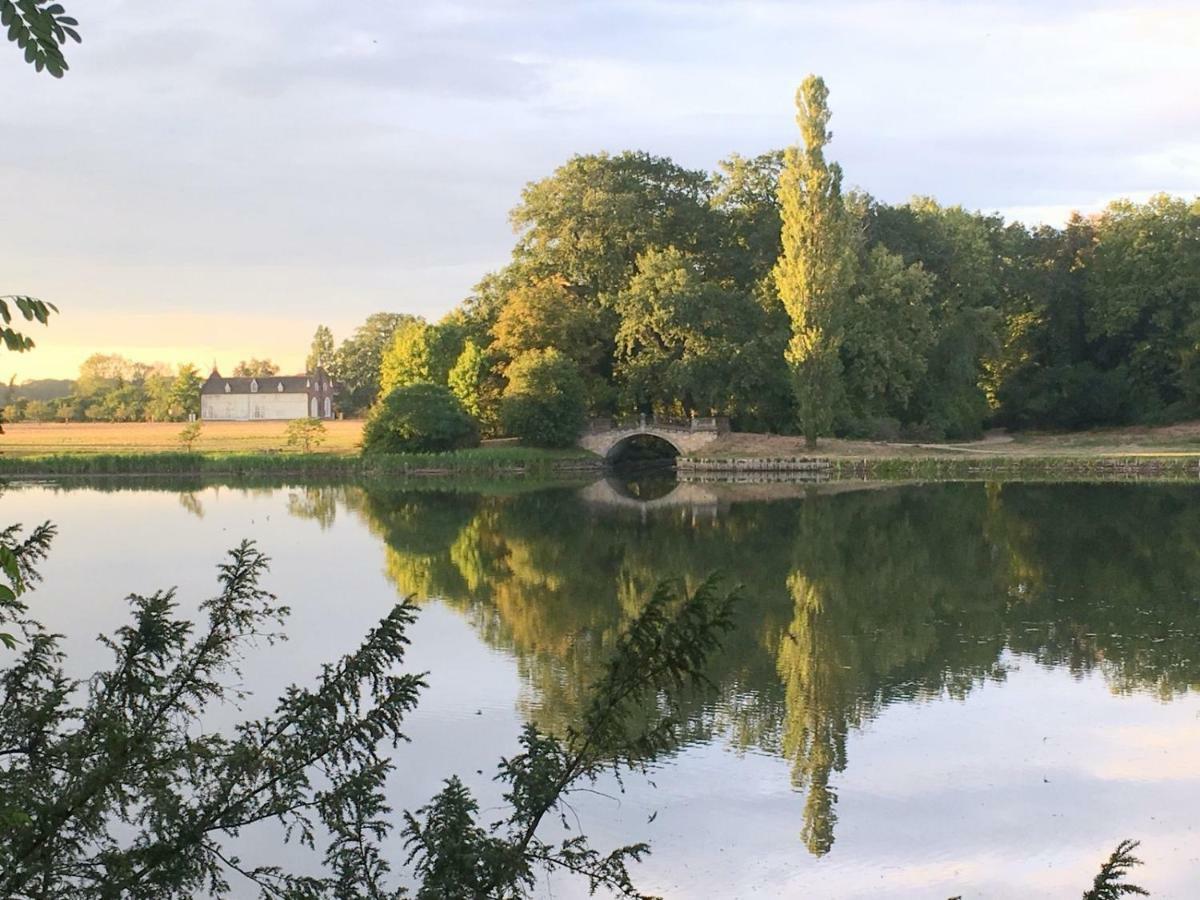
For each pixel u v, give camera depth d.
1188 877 16.50
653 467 99.69
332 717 9.24
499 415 94.06
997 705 24.66
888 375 87.25
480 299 104.00
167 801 8.52
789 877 16.64
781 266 81.44
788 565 43.72
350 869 9.33
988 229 108.38
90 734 8.69
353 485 82.25
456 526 57.06
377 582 40.56
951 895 16.16
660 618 9.13
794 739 22.45
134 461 89.81
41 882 7.96
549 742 9.72
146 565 43.19
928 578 40.44
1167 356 102.31
